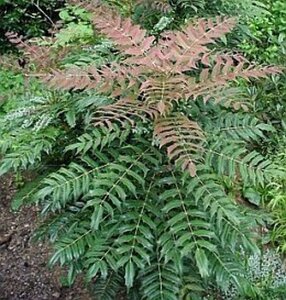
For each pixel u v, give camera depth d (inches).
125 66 104.7
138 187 96.8
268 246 129.4
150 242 93.4
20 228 138.6
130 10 125.6
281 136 147.5
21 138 106.4
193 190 94.3
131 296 103.9
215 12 128.6
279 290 117.3
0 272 127.5
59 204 99.0
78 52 118.0
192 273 98.4
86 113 105.7
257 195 130.3
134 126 96.4
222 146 99.1
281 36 171.3
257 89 148.4
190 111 101.0
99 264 92.4
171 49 97.7
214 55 109.0
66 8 159.6
